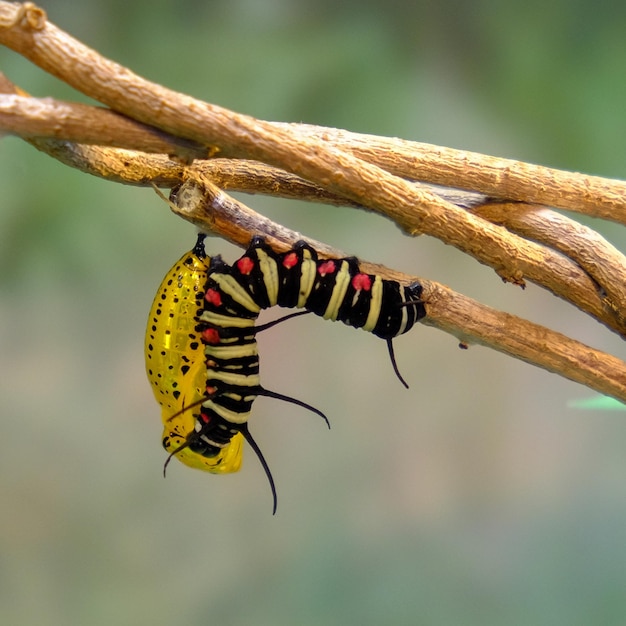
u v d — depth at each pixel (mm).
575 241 361
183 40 407
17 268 410
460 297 362
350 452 465
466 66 411
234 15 408
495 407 474
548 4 408
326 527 457
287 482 460
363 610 437
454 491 469
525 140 413
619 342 452
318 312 360
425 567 449
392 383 468
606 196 362
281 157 345
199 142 344
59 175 408
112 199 412
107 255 415
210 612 435
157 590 435
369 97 409
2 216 407
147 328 365
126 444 441
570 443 476
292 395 458
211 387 363
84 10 404
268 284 358
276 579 448
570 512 465
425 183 362
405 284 362
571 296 362
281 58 408
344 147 356
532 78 410
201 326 362
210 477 454
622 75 409
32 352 425
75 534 430
